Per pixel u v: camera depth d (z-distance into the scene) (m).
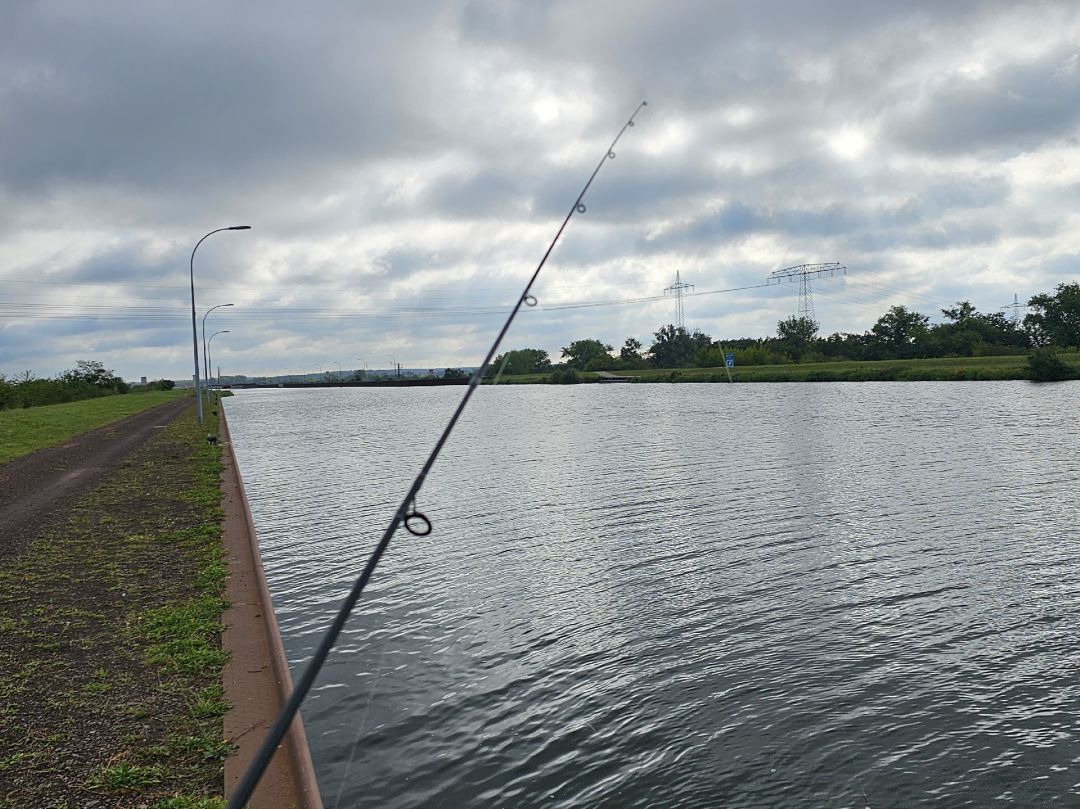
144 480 19.75
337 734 6.96
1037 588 10.68
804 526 14.55
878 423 33.88
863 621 9.60
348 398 100.50
